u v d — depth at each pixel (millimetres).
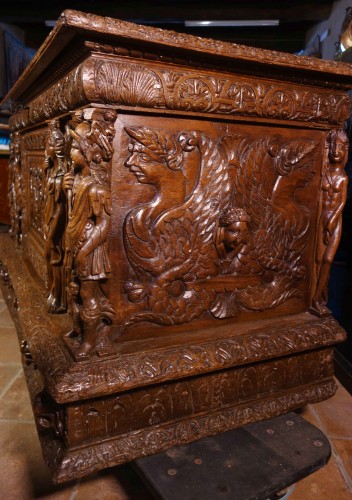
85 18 737
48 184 1072
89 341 910
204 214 1017
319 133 1141
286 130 1091
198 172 996
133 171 916
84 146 833
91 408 897
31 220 1790
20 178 1979
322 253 1183
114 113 846
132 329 983
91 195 836
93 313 893
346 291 1636
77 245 862
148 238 961
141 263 963
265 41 4461
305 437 1059
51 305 1159
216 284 1071
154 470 927
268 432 1076
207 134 986
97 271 873
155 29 800
